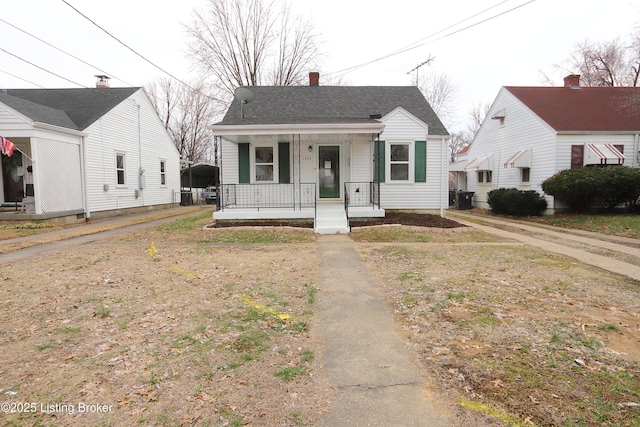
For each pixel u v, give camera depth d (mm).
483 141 22562
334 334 4000
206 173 31312
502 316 4410
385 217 12758
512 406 2672
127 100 17953
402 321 4348
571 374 3105
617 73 26594
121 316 4473
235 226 11609
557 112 16891
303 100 15688
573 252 8297
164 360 3379
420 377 3098
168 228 12000
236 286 5672
